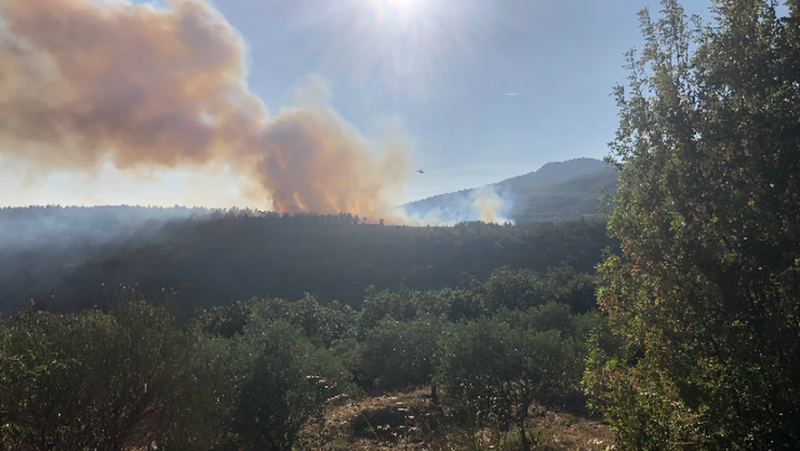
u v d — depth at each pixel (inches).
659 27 257.9
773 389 177.5
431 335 811.4
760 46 212.7
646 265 235.8
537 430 422.9
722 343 195.2
